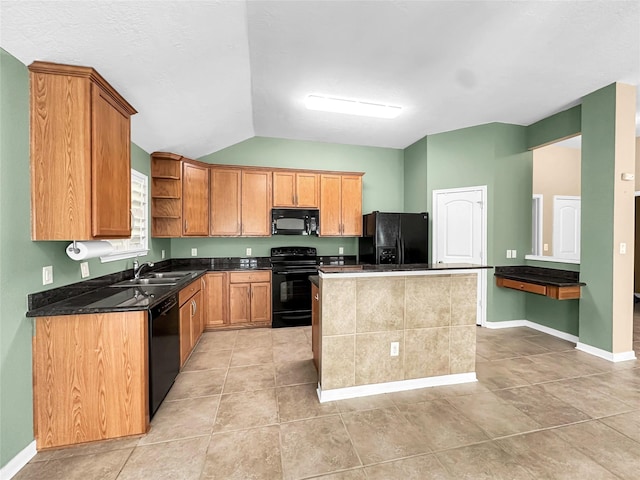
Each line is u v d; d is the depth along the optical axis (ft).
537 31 6.78
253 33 6.81
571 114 11.10
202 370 8.85
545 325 12.10
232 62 7.70
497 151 12.52
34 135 5.35
